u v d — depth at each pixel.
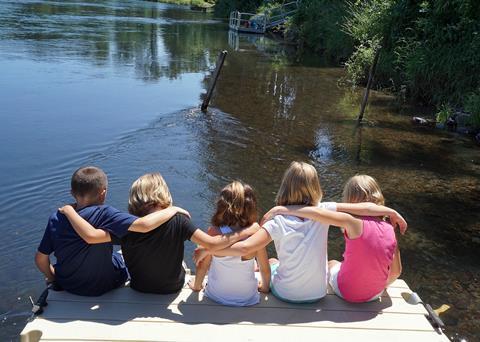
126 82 13.55
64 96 11.48
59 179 6.87
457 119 11.18
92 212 3.27
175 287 3.50
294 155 8.65
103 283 3.41
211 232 3.44
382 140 9.95
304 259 3.37
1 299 4.18
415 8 14.49
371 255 3.33
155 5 47.12
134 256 3.36
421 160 8.83
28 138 8.50
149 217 3.23
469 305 4.50
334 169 8.08
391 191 7.27
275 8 31.00
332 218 3.32
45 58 15.80
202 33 27.41
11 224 5.54
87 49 18.27
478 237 5.94
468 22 12.55
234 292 3.41
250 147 8.92
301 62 19.70
